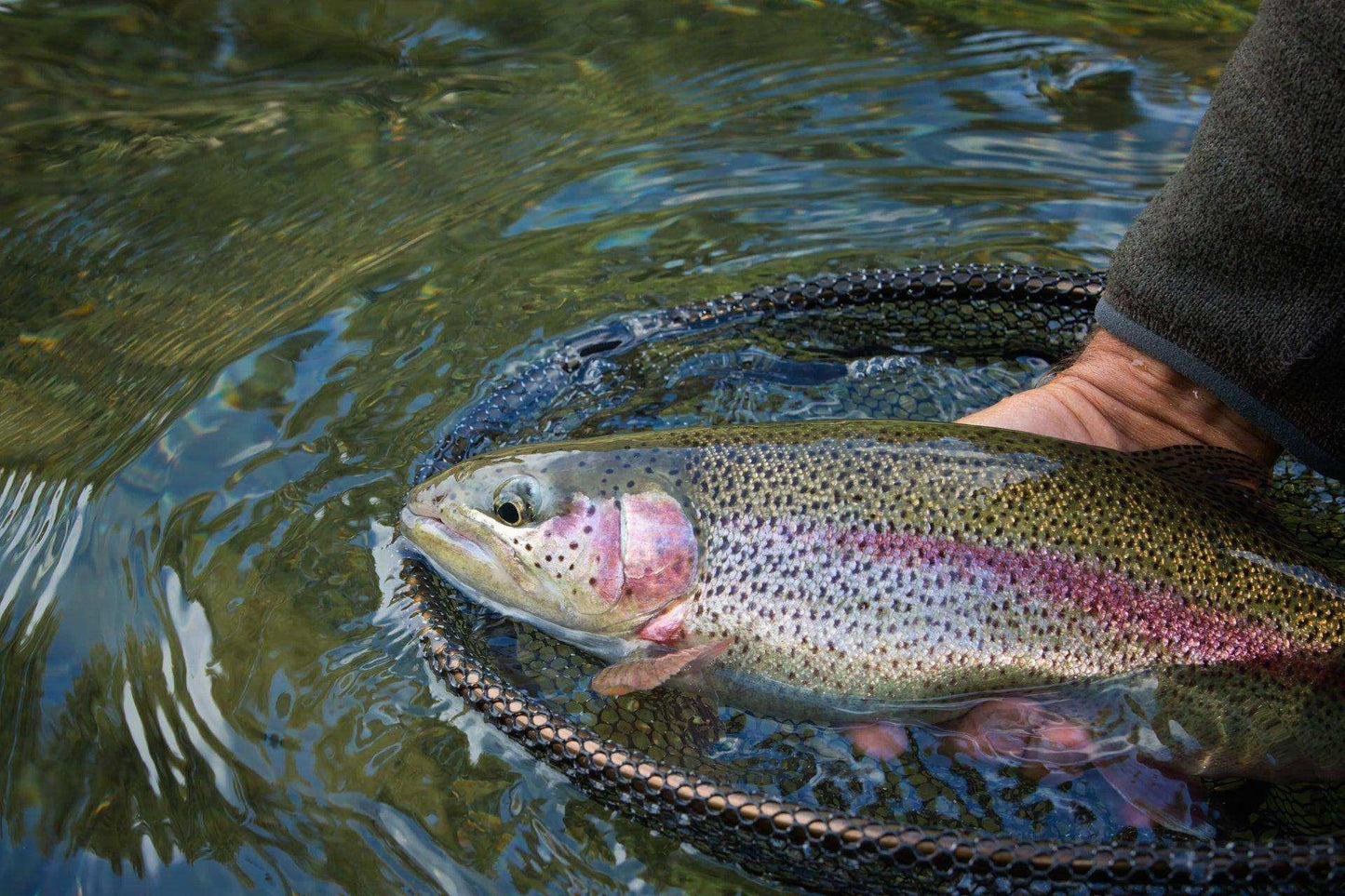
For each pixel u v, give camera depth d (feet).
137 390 2.64
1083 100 3.28
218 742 2.10
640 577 2.24
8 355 2.75
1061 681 2.13
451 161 3.22
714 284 2.82
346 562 2.31
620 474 2.27
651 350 2.66
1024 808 2.05
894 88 3.37
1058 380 2.47
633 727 2.15
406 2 4.00
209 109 3.45
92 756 2.10
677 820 2.00
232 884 1.98
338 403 2.57
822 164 3.13
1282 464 2.45
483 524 2.28
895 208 3.00
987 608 2.14
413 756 2.08
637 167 3.16
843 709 2.16
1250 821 2.03
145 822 2.03
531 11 3.97
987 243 2.89
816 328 2.70
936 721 2.14
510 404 2.54
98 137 3.35
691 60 3.58
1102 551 2.14
